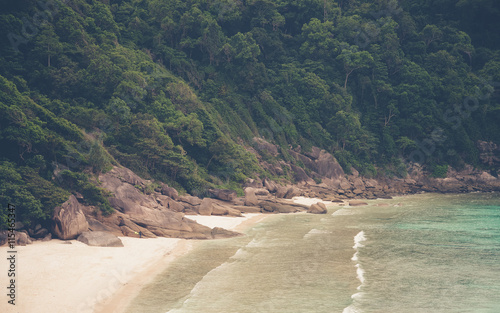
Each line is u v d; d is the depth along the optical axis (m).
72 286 30.80
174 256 41.25
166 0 119.81
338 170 110.31
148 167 74.38
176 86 92.00
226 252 43.28
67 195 47.16
